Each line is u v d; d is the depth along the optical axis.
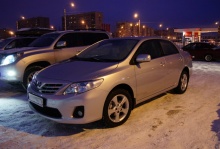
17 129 4.18
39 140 3.78
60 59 7.30
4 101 5.85
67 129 4.17
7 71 6.52
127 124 4.34
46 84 4.00
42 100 3.93
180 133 3.93
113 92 4.11
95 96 3.82
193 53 16.97
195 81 8.22
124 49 4.89
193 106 5.31
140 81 4.64
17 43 10.95
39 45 7.49
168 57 5.61
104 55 4.98
